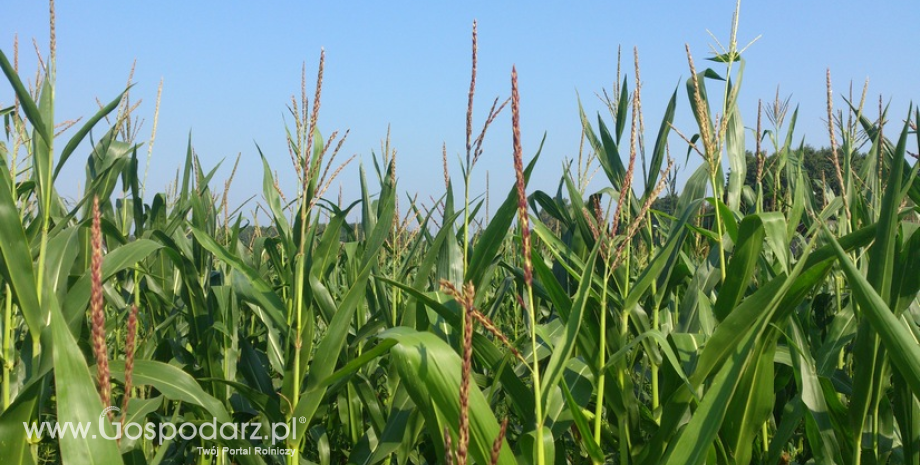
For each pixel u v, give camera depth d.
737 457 1.88
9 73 1.92
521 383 1.91
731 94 2.34
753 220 1.84
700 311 2.08
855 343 1.75
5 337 1.99
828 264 1.69
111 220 2.82
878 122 2.80
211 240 2.20
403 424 2.13
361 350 2.57
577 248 2.48
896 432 2.00
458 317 1.94
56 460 2.45
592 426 2.05
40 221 2.08
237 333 2.66
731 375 1.60
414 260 3.57
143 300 3.12
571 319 1.63
